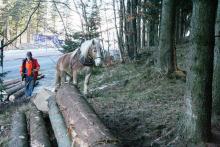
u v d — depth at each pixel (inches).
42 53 1576.0
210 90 244.1
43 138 270.5
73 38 727.1
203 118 243.1
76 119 238.2
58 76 463.8
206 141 243.4
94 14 754.2
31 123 311.7
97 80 586.9
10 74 888.9
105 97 436.1
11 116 392.8
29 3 478.3
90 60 410.9
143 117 326.3
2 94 545.3
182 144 248.1
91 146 198.5
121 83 509.4
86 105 262.8
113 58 754.8
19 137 284.2
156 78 486.3
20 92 601.3
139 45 845.8
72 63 422.6
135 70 589.0
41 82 736.3
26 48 1916.8
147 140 274.5
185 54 666.8
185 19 1040.8
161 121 305.1
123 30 741.3
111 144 198.5
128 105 382.0
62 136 251.1
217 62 286.7
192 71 242.8
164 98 396.5
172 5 486.9
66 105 273.7
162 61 494.0
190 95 245.8
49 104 319.3
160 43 497.7
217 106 285.6
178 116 308.0
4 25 472.1
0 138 320.5
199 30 234.8
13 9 473.1
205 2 231.3
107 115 346.3
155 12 824.9
